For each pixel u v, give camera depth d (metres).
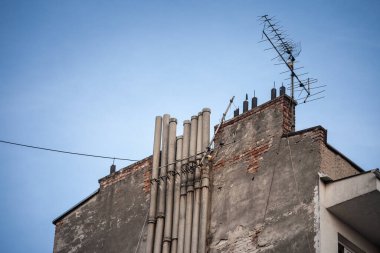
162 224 20.73
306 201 18.52
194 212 20.27
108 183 23.77
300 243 18.09
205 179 20.59
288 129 20.14
